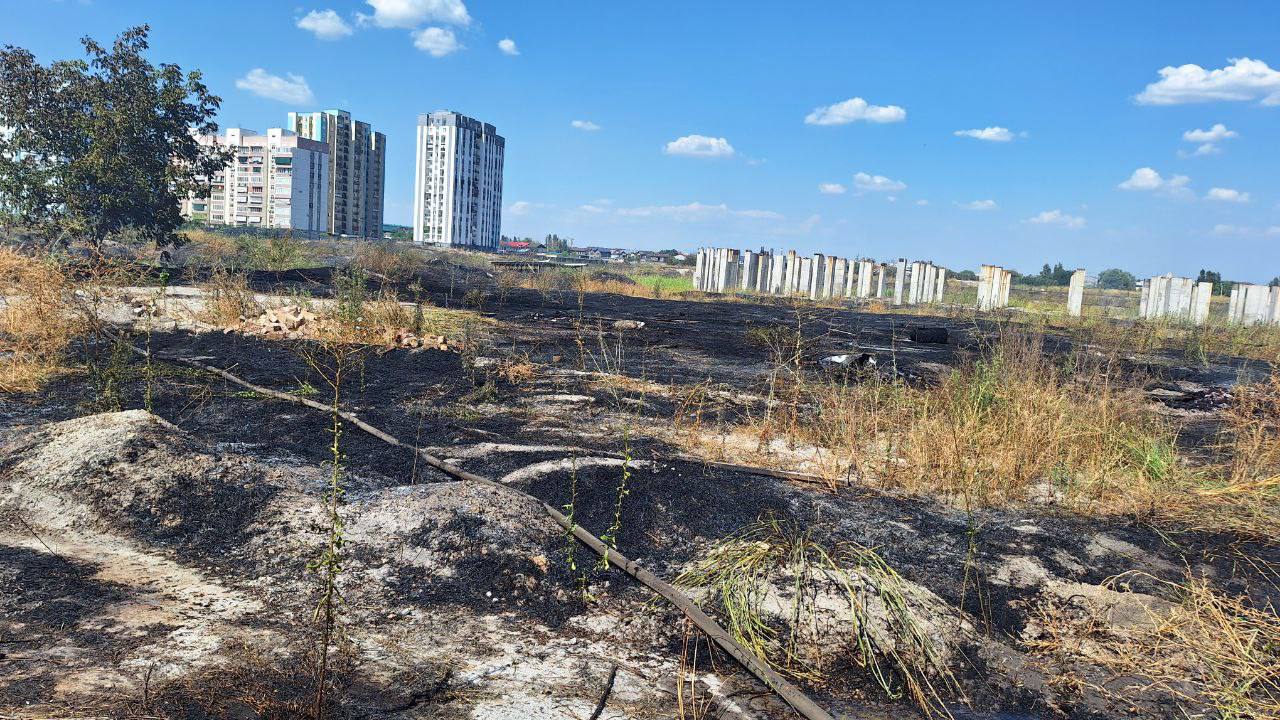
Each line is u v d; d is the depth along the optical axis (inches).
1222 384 383.9
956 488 192.5
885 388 281.9
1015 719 107.8
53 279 300.5
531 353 371.6
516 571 135.0
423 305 554.3
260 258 815.1
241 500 153.7
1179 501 187.8
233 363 301.9
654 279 1449.3
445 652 110.7
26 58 766.5
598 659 113.9
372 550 137.6
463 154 6766.7
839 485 192.1
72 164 753.6
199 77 839.7
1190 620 133.0
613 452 206.1
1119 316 834.2
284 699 91.6
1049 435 213.6
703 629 123.3
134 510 148.0
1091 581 148.1
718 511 168.9
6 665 92.3
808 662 117.6
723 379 330.6
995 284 982.4
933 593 138.2
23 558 127.8
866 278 1142.3
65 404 230.8
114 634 104.5
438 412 245.6
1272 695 114.2
